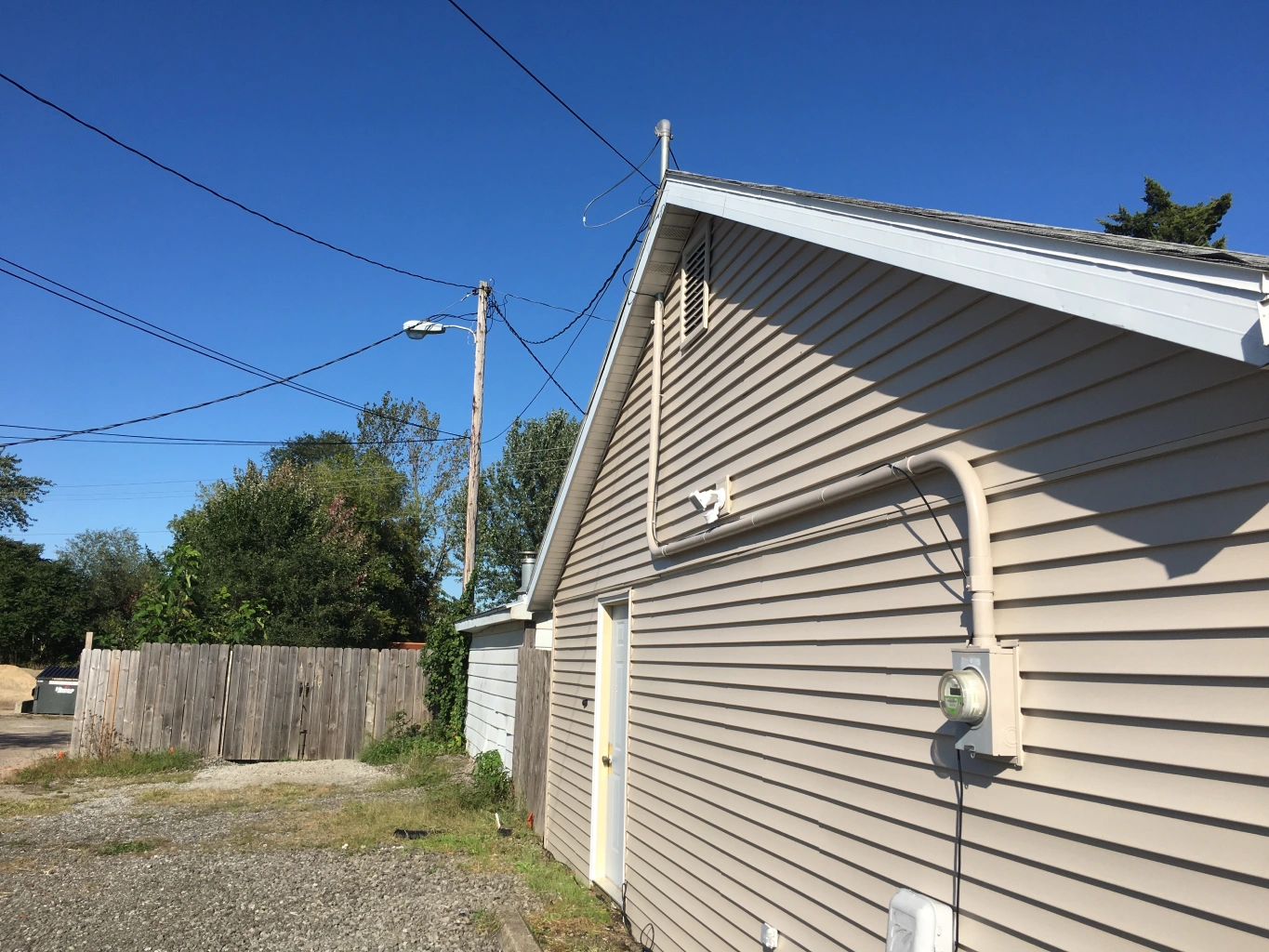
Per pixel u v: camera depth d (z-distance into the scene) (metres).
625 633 6.47
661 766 5.36
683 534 5.35
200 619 15.38
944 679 2.55
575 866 6.91
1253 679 1.88
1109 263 2.11
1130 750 2.13
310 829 8.36
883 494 3.27
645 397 6.32
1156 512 2.15
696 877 4.69
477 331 15.37
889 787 3.07
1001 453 2.68
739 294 4.81
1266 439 1.90
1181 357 2.11
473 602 14.58
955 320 2.96
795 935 3.63
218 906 5.90
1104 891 2.16
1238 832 1.86
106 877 6.61
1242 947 1.83
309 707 13.95
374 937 5.30
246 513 23.52
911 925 2.71
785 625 3.95
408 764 12.12
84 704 12.85
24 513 41.69
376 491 34.59
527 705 9.10
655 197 5.70
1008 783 2.50
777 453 4.19
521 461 26.73
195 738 13.23
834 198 3.51
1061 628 2.38
